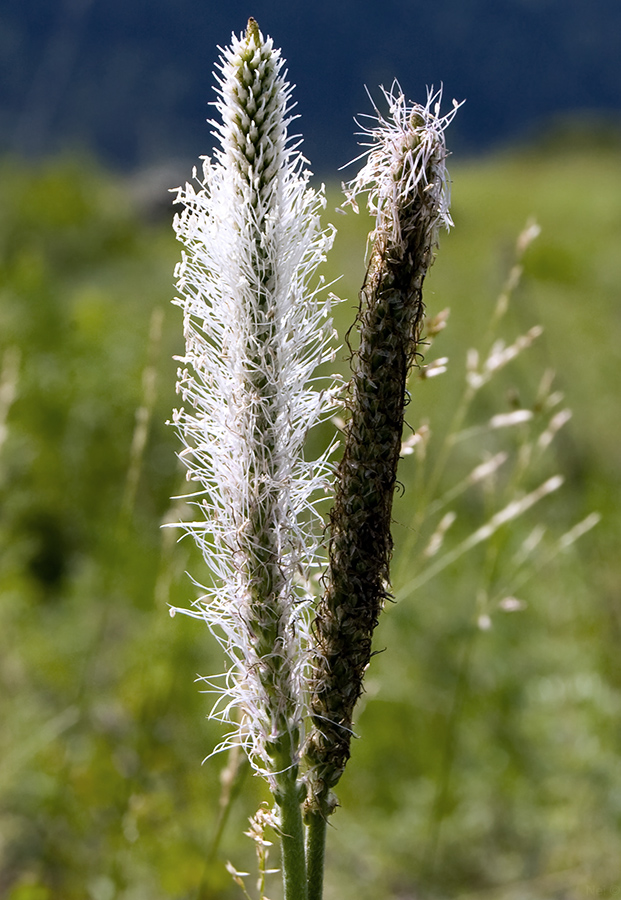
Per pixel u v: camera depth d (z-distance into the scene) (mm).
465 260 17156
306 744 2145
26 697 5543
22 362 8508
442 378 9789
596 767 4695
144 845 4387
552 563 6008
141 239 23203
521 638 5500
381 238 1958
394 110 1958
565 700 4883
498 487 7629
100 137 99562
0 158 25781
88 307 11312
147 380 4105
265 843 2219
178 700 5117
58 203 23266
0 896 4375
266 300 2014
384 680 5281
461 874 4676
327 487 2100
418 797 4879
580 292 16844
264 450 2076
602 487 6988
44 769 4852
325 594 2086
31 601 6566
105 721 5129
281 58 1931
